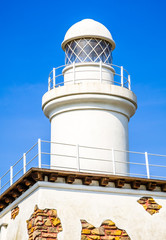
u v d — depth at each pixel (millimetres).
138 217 20156
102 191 19844
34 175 18844
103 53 24250
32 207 19234
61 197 19109
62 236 18672
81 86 22500
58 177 19266
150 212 20422
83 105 22609
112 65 24438
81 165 21812
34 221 18766
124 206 20062
